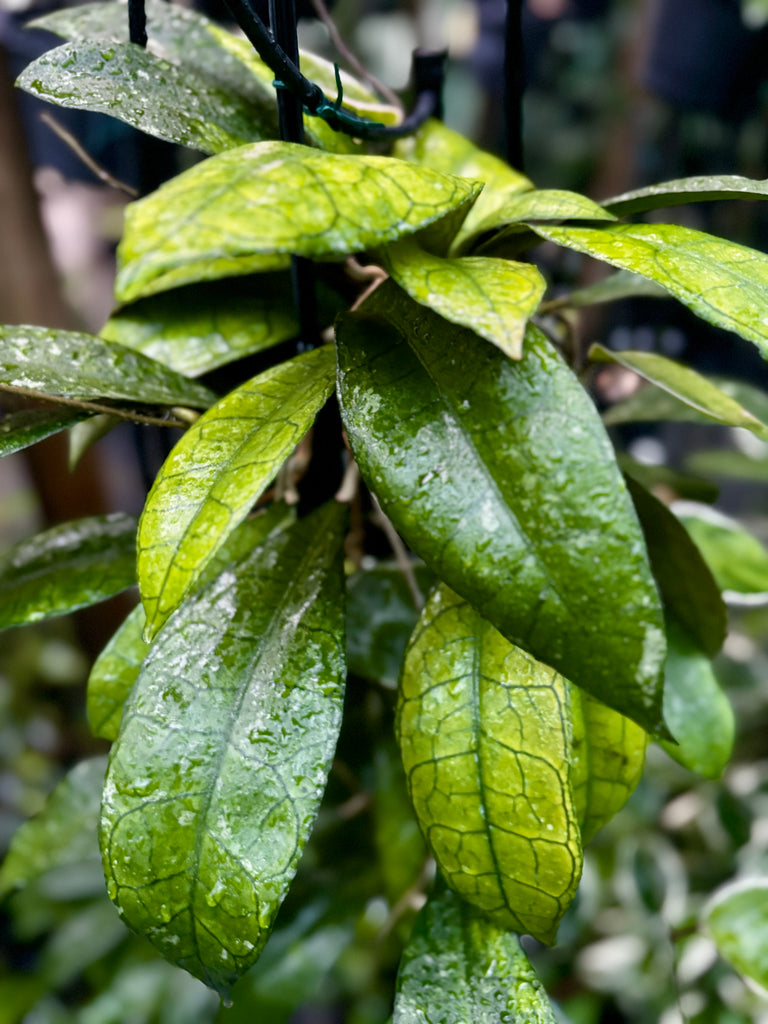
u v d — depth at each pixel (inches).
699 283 10.3
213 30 14.2
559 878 11.3
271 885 10.9
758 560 17.2
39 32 22.0
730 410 13.5
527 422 10.2
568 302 15.7
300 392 11.4
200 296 15.1
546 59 45.9
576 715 12.3
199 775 11.3
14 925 31.0
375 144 15.4
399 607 15.1
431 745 11.6
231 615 12.3
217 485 10.4
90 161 15.6
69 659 41.1
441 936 12.7
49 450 27.4
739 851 27.8
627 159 39.3
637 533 9.7
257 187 8.6
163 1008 25.3
